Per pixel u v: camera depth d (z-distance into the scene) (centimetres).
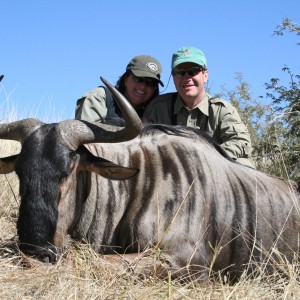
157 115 273
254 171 231
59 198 182
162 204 199
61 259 179
